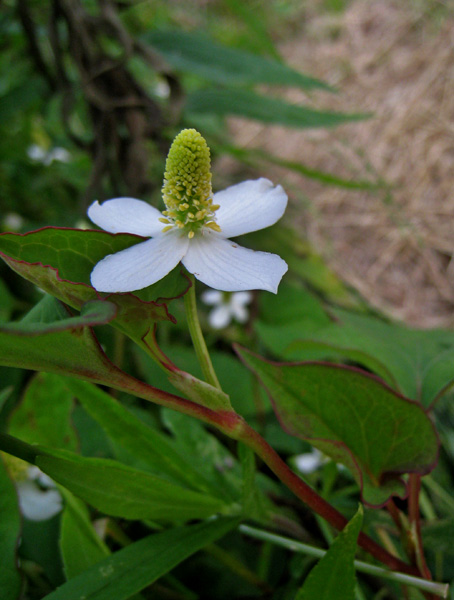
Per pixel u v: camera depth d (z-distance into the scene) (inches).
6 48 10.2
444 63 14.6
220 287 3.3
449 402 8.0
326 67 17.1
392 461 3.9
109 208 4.0
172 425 5.1
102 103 7.9
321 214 13.6
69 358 3.1
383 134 14.4
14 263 3.0
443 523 4.6
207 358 3.4
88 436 5.7
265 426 7.2
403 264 12.4
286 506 5.4
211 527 4.0
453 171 13.0
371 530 5.4
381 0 17.6
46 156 10.9
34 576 5.1
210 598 5.2
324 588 3.2
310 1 19.6
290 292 9.2
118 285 3.2
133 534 5.4
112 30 8.0
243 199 4.0
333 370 3.7
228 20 19.2
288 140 15.7
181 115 9.2
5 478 4.2
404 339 5.2
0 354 3.0
